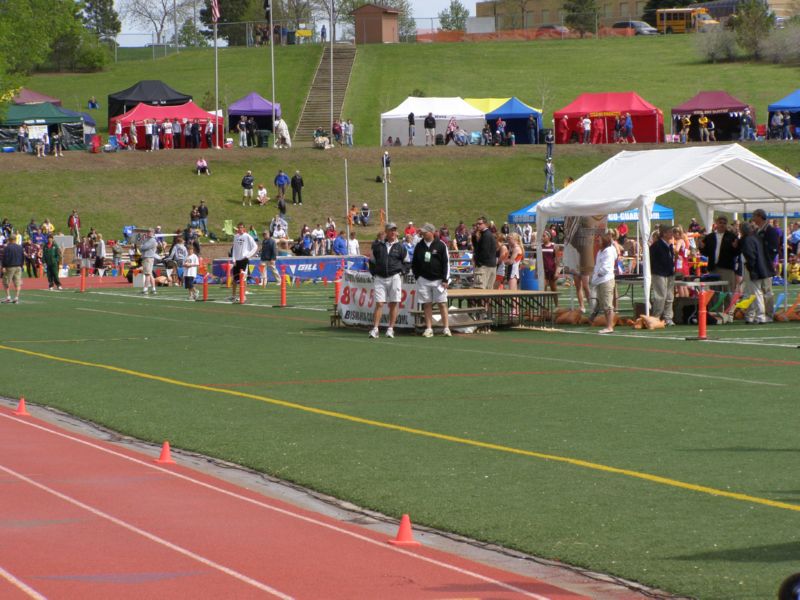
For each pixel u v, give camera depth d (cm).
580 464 1363
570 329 3094
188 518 1127
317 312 3816
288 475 1343
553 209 3294
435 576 940
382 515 1170
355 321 3158
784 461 1361
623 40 14700
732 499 1184
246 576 932
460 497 1220
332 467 1376
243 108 9562
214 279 5803
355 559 988
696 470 1320
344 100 11962
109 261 6631
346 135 9594
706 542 1031
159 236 6469
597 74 12788
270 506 1186
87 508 1162
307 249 6888
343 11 16975
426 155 9119
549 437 1533
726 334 2864
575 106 9450
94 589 893
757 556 985
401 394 1931
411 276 3005
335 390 1989
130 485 1273
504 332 3034
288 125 11181
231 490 1260
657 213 5450
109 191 8206
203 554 998
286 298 4584
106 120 11638
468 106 9619
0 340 2934
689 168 3136
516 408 1770
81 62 13775
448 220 8225
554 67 13238
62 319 3597
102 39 16350
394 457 1423
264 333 3050
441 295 2903
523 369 2227
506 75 12925
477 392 1941
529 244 6341
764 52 12825
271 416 1734
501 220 8206
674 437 1518
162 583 911
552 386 1995
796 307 3212
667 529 1078
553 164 8944
